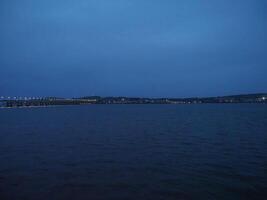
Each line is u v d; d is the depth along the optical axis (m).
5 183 19.62
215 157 27.84
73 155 29.86
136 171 22.77
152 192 17.84
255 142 37.78
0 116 125.94
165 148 33.81
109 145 36.81
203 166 24.08
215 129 56.56
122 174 21.91
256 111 147.38
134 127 64.06
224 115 111.50
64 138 44.91
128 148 34.19
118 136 46.88
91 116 117.94
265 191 17.67
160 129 58.38
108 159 27.58
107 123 77.62
